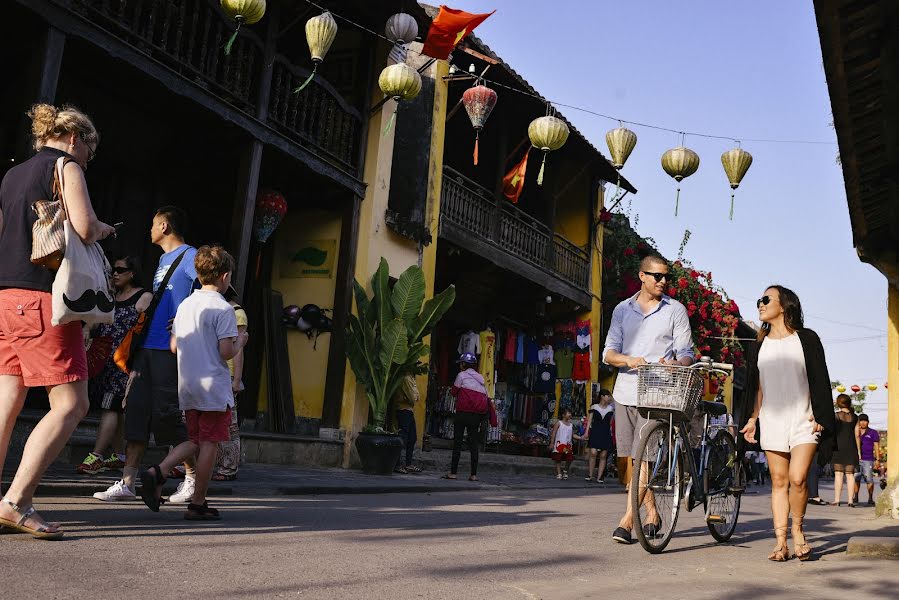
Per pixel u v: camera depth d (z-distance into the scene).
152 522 4.57
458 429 11.84
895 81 5.63
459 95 15.27
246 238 9.43
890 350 9.30
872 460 15.18
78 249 3.63
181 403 4.83
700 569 4.44
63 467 6.57
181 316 4.91
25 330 3.62
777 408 5.17
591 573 4.11
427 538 4.96
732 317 22.38
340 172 11.45
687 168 9.57
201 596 2.91
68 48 8.06
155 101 9.41
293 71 10.34
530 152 17.95
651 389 5.00
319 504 6.64
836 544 6.10
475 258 15.96
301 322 12.06
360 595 3.15
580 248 19.50
